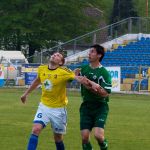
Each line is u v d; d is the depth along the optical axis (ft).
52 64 70.44
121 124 116.16
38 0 368.07
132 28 300.81
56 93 69.72
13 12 366.84
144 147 86.38
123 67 225.76
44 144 86.53
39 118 69.36
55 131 71.41
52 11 369.30
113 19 533.96
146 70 222.48
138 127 111.45
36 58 295.28
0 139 91.50
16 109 147.43
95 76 68.49
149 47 289.12
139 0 599.98
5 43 384.06
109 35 299.38
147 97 203.31
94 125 68.49
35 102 172.76
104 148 68.23
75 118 125.80
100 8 419.33
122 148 84.94
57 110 70.08
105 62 282.77
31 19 363.56
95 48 68.95
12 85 261.03
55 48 288.10
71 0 371.76
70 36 383.24
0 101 175.01
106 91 67.46
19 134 97.91
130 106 163.94
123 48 291.38
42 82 70.18
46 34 373.81
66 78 69.26
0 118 124.16
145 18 300.40
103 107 68.69
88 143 68.74
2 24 365.81
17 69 260.21
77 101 177.99
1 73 262.06
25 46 389.19
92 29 393.70
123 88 225.35
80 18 382.42
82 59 287.07
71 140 91.81
